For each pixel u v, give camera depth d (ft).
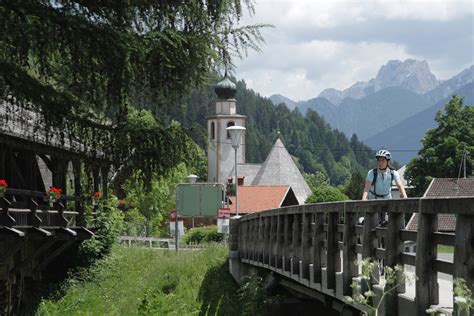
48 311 74.79
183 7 47.57
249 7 48.57
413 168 218.18
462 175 212.23
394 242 31.30
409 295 31.42
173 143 51.67
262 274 70.44
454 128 215.10
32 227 72.84
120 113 49.03
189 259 92.38
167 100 48.91
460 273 25.22
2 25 42.75
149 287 81.97
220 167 403.95
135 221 191.52
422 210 28.02
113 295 80.94
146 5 47.26
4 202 65.98
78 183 55.72
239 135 115.55
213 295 76.28
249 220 76.84
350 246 37.99
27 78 45.03
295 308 60.13
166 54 46.60
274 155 375.66
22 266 76.48
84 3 46.68
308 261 48.83
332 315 51.85
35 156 77.92
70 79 46.75
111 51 45.24
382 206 32.32
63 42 44.50
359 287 35.12
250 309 61.82
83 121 48.96
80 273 89.40
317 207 45.01
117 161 51.26
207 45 47.42
